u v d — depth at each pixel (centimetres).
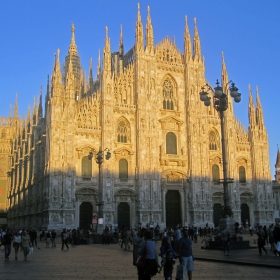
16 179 12125
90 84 11912
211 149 9731
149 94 9069
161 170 9031
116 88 8944
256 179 10012
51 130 7975
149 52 9306
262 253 3922
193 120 9438
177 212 9162
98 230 6494
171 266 2058
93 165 8388
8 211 12800
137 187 8644
